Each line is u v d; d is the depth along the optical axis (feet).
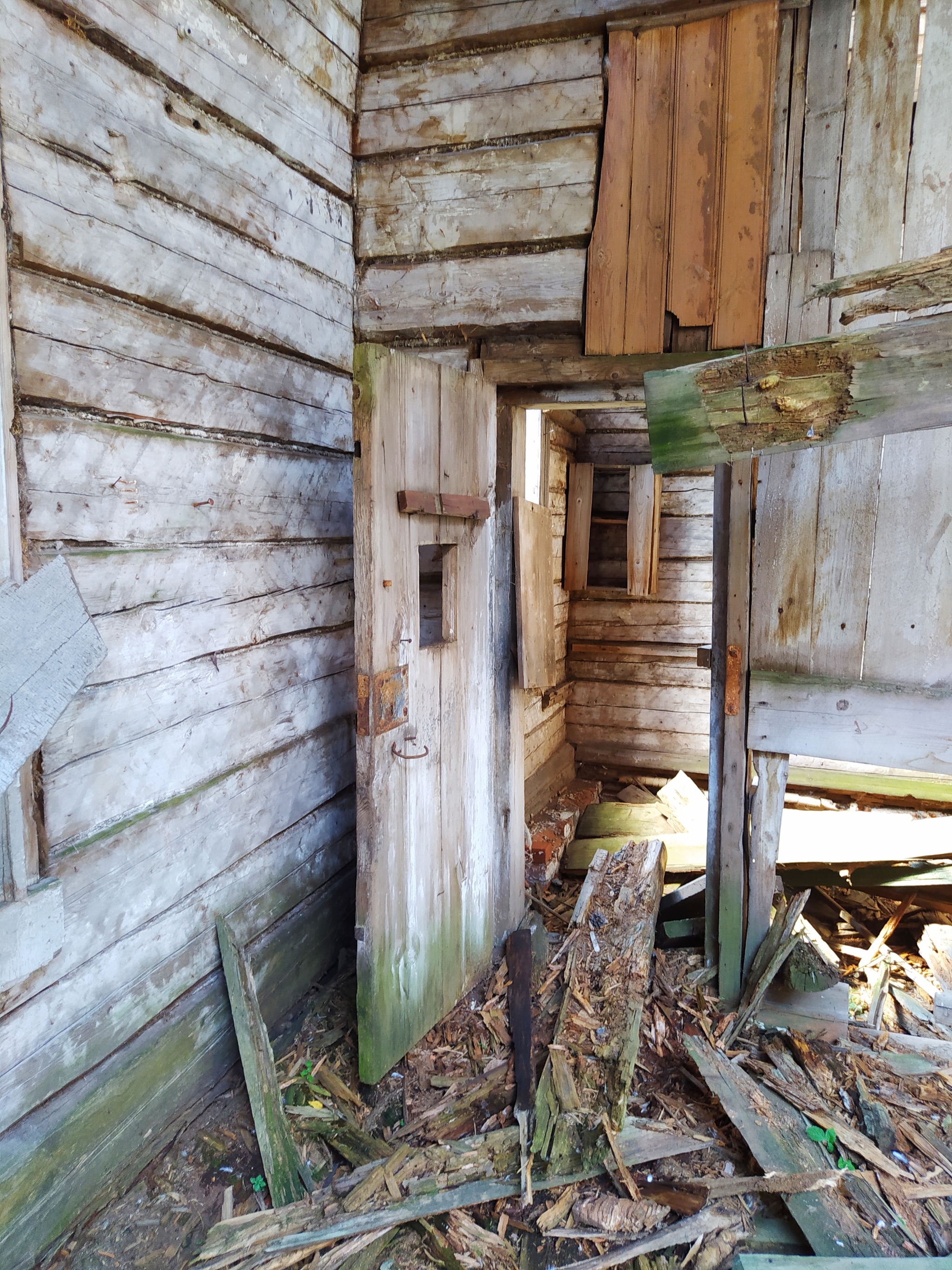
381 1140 7.05
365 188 9.21
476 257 8.91
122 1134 6.22
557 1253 6.03
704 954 9.88
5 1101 5.28
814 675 8.54
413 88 8.90
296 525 8.40
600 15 8.11
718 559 8.96
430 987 8.43
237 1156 6.72
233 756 7.52
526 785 15.17
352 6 8.74
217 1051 7.34
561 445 16.88
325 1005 8.69
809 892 9.45
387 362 6.91
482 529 9.07
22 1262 5.39
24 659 4.37
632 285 8.46
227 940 7.39
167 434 6.41
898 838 11.73
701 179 8.13
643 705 18.29
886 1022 8.91
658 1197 6.44
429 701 8.07
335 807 9.54
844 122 7.80
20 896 5.16
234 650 7.45
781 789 8.94
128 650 6.12
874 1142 6.95
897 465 7.93
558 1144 6.92
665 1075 7.93
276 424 7.96
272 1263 5.80
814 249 8.01
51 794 5.48
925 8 7.99
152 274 6.17
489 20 8.47
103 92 5.63
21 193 5.02
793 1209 6.16
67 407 5.51
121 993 6.25
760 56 7.82
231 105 6.99
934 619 7.97
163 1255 5.81
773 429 6.15
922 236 7.69
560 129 8.47
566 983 9.16
